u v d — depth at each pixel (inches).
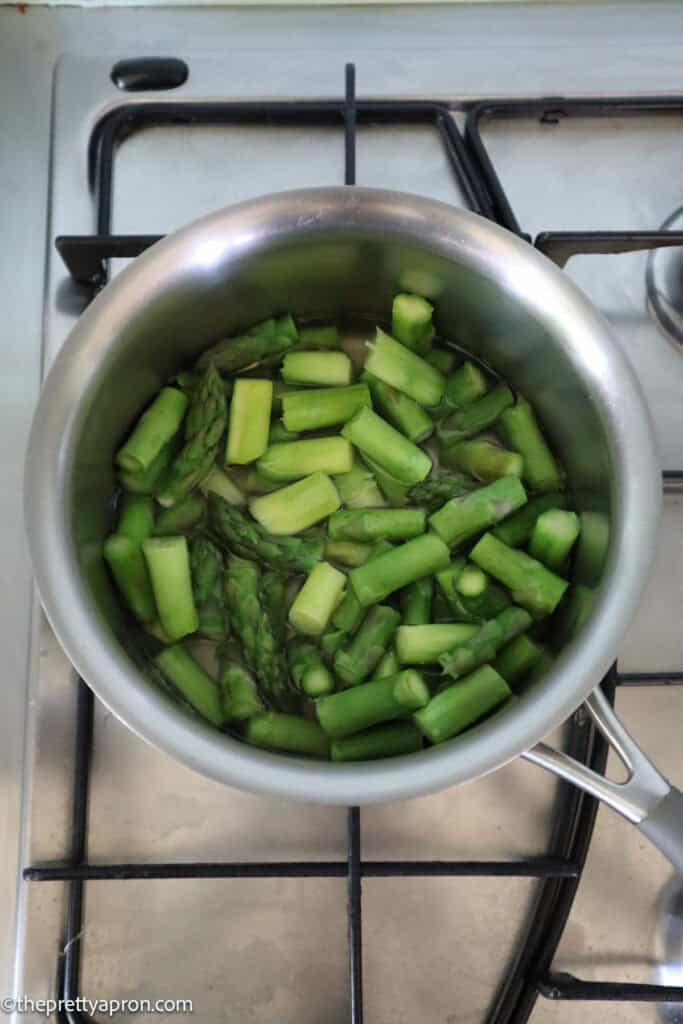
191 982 16.3
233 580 18.0
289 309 18.4
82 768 16.6
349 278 17.6
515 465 18.3
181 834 16.7
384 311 18.6
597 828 17.1
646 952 16.7
